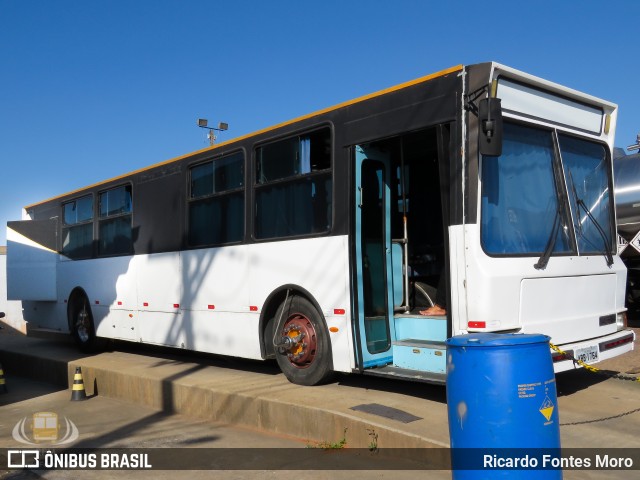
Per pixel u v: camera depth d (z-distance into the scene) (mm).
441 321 6730
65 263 12531
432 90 6113
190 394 7797
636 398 6781
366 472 5176
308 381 7324
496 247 5867
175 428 7223
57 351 12430
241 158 8406
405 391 6930
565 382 7570
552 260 6234
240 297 8227
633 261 13539
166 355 11188
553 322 6137
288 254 7520
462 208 5781
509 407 3787
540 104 6496
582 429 5746
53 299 12820
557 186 6551
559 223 6492
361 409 6086
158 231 9945
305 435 6234
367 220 6996
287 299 7590
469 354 3924
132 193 10672
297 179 7492
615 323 7020
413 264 7598
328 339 7070
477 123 5762
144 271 10211
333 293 6934
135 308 10398
